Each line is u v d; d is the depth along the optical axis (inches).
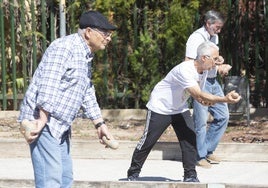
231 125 756.6
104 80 813.2
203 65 510.0
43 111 390.6
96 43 404.8
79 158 672.4
